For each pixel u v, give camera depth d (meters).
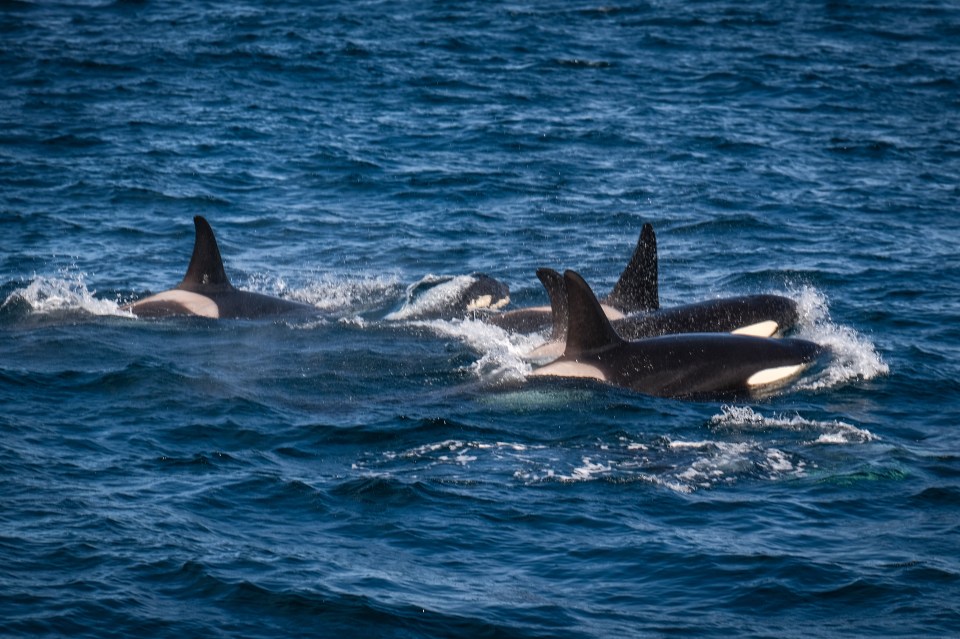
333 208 115.75
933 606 43.72
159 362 70.81
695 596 44.38
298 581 44.25
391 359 74.38
